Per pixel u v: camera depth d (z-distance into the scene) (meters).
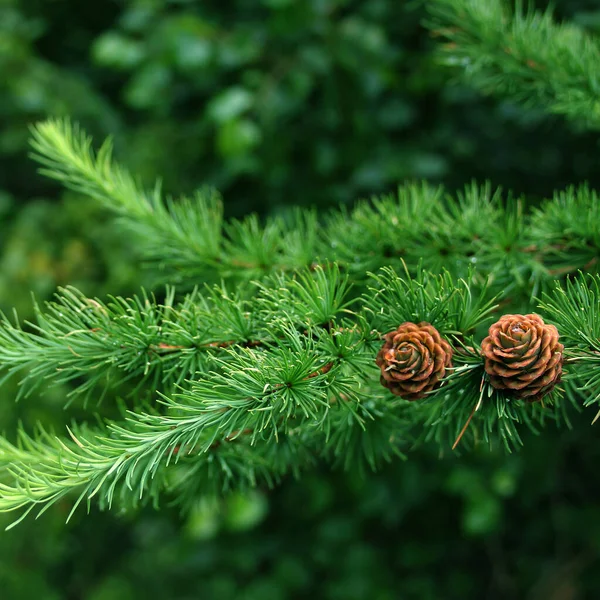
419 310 0.75
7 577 1.50
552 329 0.73
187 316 0.77
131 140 1.69
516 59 0.87
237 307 0.77
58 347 0.77
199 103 1.76
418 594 1.69
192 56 1.61
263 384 0.73
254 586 1.70
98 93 1.86
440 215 0.84
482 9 0.88
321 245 0.84
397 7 1.63
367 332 0.76
